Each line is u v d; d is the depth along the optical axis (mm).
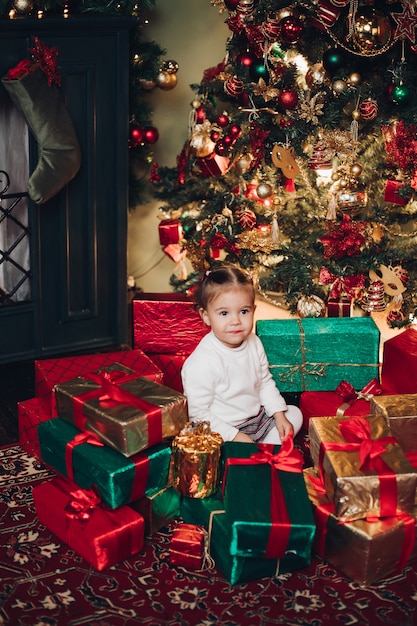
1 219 3078
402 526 1912
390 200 2873
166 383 2758
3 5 2811
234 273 2277
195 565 1974
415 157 2768
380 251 3016
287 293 3107
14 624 1789
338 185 2902
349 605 1866
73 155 2926
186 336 2799
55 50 2848
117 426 1985
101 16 2914
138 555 2035
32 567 1979
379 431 2062
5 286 3205
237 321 2270
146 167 3561
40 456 2396
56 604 1854
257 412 2443
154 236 3736
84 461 2023
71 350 3303
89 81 2998
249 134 3023
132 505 2092
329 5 2686
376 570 1919
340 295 3027
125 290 3332
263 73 2889
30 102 2801
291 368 2604
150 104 3504
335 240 2947
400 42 2902
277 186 3123
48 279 3168
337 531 1938
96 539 1922
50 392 2371
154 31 3408
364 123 2984
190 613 1837
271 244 3084
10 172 3107
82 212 3156
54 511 2066
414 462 2135
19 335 3188
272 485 1982
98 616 1820
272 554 1893
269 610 1850
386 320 3328
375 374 2629
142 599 1878
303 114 2863
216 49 3492
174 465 2062
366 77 2969
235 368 2355
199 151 3078
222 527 1930
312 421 2117
